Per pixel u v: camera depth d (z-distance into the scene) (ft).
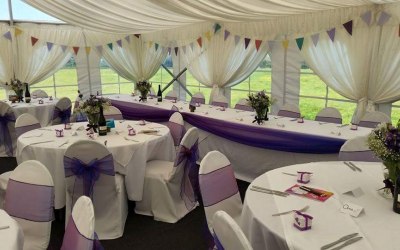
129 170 9.61
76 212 5.00
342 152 8.66
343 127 11.81
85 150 8.19
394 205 5.19
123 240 8.92
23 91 20.56
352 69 14.80
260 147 12.02
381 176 6.77
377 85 14.12
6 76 21.81
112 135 10.71
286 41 16.71
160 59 25.30
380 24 13.48
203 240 8.86
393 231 4.59
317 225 4.78
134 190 9.77
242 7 12.88
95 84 25.53
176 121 12.62
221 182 7.07
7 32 21.39
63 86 24.61
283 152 11.69
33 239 6.45
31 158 9.55
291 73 17.60
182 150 9.57
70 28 23.58
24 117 12.23
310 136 10.73
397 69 13.46
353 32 14.40
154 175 9.92
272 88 18.58
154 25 19.29
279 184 6.36
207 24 20.44
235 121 13.16
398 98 13.75
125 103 19.63
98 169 8.41
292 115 14.40
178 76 23.58
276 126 12.13
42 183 6.53
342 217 5.02
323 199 5.63
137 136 10.57
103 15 16.26
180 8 13.14
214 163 7.10
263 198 5.73
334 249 4.15
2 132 16.40
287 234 4.54
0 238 4.60
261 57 18.54
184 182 10.34
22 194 6.57
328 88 16.74
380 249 4.15
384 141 5.20
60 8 15.72
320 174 6.91
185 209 10.36
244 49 19.11
